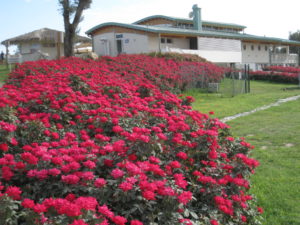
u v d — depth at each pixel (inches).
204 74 769.6
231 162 160.4
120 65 599.5
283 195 199.5
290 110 505.0
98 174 137.7
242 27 1873.8
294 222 168.7
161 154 154.9
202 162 151.9
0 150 158.2
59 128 197.6
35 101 232.4
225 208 124.0
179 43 1258.0
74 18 822.5
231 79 804.0
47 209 98.3
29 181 133.3
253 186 213.0
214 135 160.1
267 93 765.9
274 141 320.5
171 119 197.5
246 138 338.0
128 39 1143.0
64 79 312.5
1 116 183.3
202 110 506.6
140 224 96.7
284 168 245.8
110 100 260.7
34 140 178.1
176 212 112.8
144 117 216.7
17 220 104.7
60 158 127.9
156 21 1547.7
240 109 519.8
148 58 744.3
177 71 695.7
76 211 89.7
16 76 440.1
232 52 1412.4
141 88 339.6
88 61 615.2
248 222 147.8
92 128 202.4
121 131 176.1
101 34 1219.9
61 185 123.8
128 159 135.4
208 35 1274.6
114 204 118.7
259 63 1752.0
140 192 115.0
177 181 119.3
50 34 1314.0
